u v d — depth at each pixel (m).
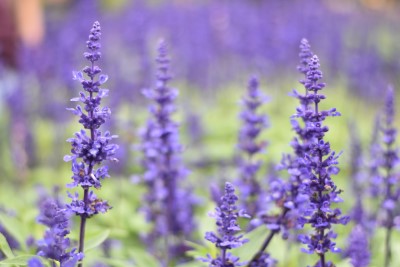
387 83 17.78
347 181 9.16
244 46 17.53
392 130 6.00
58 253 3.92
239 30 19.09
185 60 17.31
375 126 7.20
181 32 18.75
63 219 3.95
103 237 4.49
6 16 15.45
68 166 11.44
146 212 6.98
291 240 5.87
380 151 6.18
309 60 4.27
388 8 36.22
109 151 3.85
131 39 16.86
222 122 14.15
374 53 18.70
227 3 23.73
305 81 3.92
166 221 6.74
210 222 5.96
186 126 12.87
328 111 3.88
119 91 12.34
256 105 6.60
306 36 19.02
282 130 13.63
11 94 12.20
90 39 3.81
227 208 4.07
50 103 13.44
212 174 10.34
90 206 3.90
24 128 10.85
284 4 24.19
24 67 13.68
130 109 11.38
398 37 27.28
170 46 17.39
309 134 4.57
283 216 4.71
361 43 21.55
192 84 16.33
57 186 5.19
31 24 16.83
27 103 12.73
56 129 11.22
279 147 12.16
